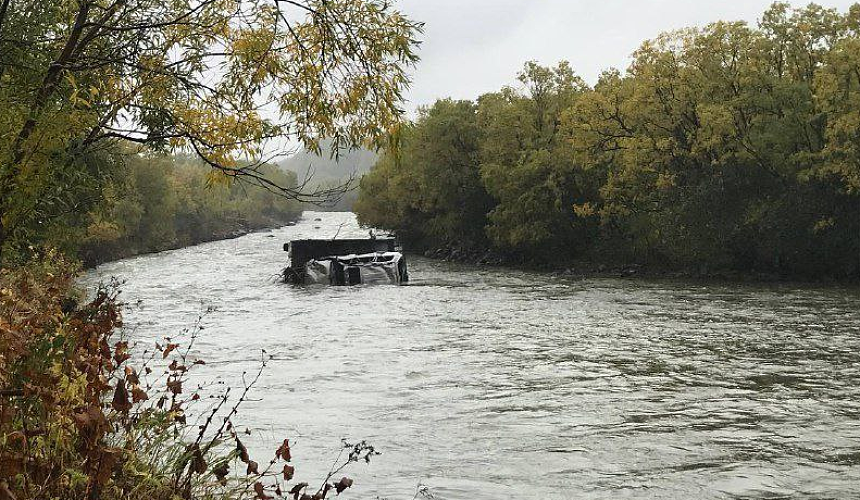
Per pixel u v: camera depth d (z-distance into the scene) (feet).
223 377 51.42
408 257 242.99
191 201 374.02
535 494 28.94
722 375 52.39
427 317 88.17
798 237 139.23
